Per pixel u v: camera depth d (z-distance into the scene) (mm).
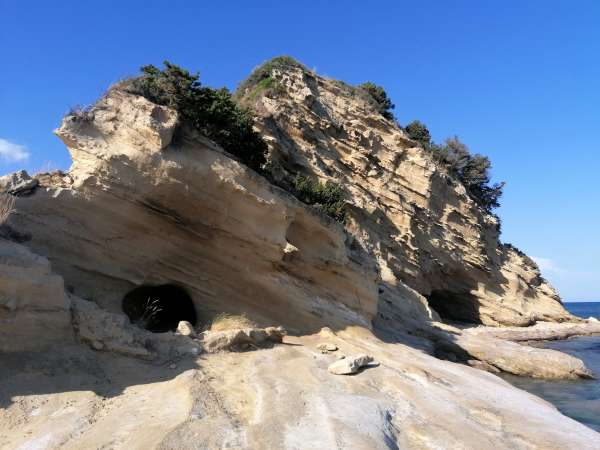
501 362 22984
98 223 13961
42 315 9977
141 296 15391
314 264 18500
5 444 7402
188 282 15398
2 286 9391
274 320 16641
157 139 14258
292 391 10547
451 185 44969
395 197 39062
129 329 11445
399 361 15281
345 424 9039
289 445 8008
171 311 16344
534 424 11336
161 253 14914
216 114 17594
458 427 10242
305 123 36594
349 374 12703
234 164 15805
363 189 37844
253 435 8164
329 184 31344
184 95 16359
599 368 25172
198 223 15273
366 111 41938
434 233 41969
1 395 8406
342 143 38688
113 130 14289
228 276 16016
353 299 19781
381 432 9055
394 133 42156
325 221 18859
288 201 17266
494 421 11227
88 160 13977
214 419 8562
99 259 13945
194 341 12477
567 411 15656
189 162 14805
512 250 52312
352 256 20453
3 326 9344
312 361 13500
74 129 13992
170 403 9008
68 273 13391
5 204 12375
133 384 9906
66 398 8836
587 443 10438
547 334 40312
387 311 25906
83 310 10867
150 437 7656
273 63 40656
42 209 13242
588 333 43344
